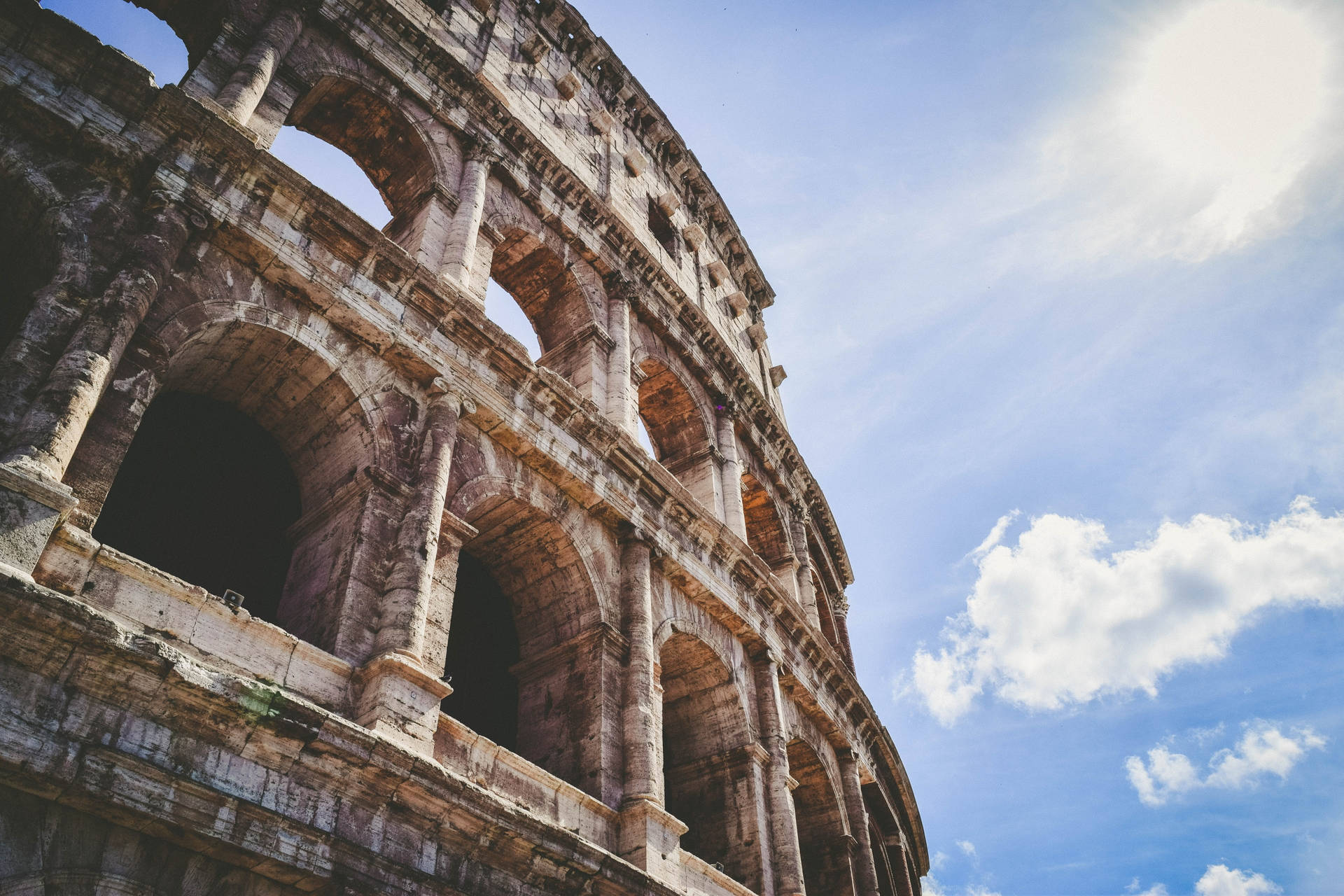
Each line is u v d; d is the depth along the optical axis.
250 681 15.02
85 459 16.44
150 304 18.19
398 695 18.02
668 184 47.62
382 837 16.09
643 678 24.81
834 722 36.28
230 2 25.88
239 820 14.41
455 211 28.78
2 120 18.80
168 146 20.44
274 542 23.06
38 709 13.27
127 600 15.69
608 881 19.22
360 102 28.95
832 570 48.94
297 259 21.47
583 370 31.83
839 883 33.09
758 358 50.97
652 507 28.97
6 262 19.33
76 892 13.06
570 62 42.25
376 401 22.12
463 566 27.55
